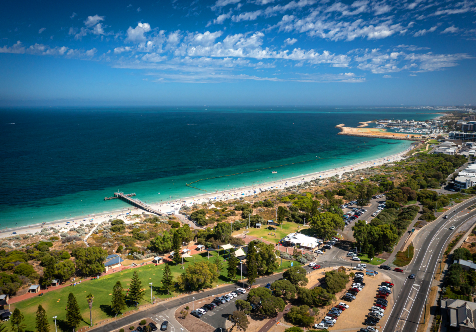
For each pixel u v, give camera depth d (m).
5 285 111.12
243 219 197.88
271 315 102.75
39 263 136.38
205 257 147.00
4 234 180.75
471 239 159.38
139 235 168.38
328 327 96.31
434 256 146.25
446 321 98.75
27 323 96.06
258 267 129.50
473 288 116.50
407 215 192.00
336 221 165.25
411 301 110.88
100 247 148.75
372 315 102.12
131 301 109.06
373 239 151.88
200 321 98.12
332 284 113.25
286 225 191.25
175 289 118.00
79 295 113.50
